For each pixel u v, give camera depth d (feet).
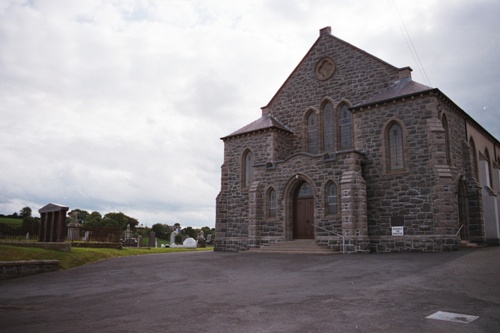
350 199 81.10
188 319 28.30
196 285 43.70
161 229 253.65
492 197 97.50
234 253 89.20
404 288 37.55
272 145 102.32
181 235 241.76
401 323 26.00
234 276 50.11
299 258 70.13
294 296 35.63
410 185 81.97
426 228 78.84
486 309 29.25
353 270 51.31
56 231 74.18
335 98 100.99
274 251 86.28
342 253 79.05
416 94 82.58
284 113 110.11
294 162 92.84
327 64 104.53
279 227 93.50
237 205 107.24
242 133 107.14
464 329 24.57
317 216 87.04
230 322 27.22
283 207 93.35
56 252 66.49
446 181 76.79
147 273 55.21
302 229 92.58
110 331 25.67
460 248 79.87
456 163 89.56
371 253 79.05
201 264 64.95
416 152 82.17
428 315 27.84
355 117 91.50
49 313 31.53
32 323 28.22
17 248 62.49
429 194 79.36
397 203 83.15
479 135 108.58
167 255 85.56
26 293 41.27
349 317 27.76
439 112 83.46
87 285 46.03
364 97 96.17
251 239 95.91
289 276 48.57
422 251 77.87
